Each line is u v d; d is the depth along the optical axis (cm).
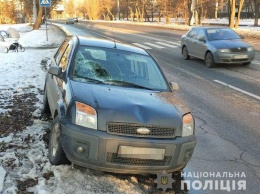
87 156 420
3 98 823
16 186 418
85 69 532
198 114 786
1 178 430
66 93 477
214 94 981
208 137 641
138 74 548
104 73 530
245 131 677
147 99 472
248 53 1434
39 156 498
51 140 486
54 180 434
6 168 462
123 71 544
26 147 533
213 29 1581
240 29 3797
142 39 2925
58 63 643
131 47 626
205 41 1516
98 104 436
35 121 650
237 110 822
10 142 550
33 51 1869
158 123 427
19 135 581
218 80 1180
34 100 813
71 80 504
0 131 598
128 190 424
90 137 414
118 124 418
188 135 446
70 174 447
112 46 602
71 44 610
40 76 1111
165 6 6675
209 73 1323
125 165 420
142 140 415
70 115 437
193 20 5456
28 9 5997
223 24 5316
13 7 6662
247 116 775
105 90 479
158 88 533
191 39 1639
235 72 1335
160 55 1869
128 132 418
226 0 6212
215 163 531
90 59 553
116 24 6469
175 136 433
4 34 1883
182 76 1259
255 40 2689
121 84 516
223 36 1541
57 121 469
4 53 1719
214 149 585
